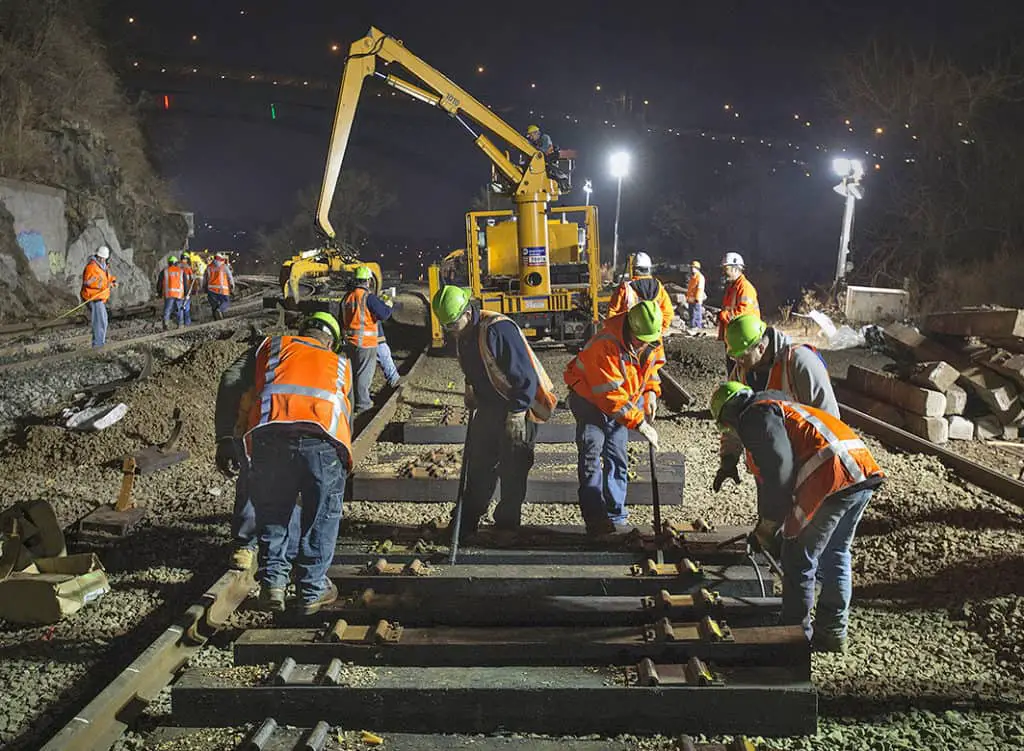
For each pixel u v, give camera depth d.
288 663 4.19
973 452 9.25
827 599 4.62
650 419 5.76
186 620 4.73
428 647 4.33
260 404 4.55
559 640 4.34
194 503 7.43
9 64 32.31
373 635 4.39
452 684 4.03
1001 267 21.30
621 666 4.23
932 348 11.75
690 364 14.84
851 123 29.50
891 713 4.13
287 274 21.70
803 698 3.92
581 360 5.64
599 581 5.09
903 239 26.09
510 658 4.33
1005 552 6.02
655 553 5.45
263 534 4.68
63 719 4.27
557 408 10.43
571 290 16.23
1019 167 24.55
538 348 17.11
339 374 4.77
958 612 5.20
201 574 5.91
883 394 10.63
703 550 5.50
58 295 27.42
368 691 4.00
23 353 16.23
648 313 5.44
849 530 4.52
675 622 4.70
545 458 8.12
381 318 9.80
